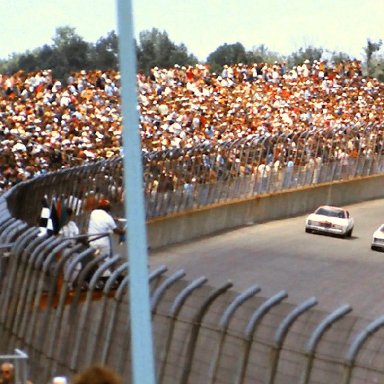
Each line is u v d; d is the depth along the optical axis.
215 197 109.50
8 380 23.67
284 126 140.75
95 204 69.44
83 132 109.62
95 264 33.47
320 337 25.92
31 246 38.09
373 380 24.83
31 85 120.12
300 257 97.38
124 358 31.20
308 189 129.62
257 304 27.83
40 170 93.94
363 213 134.88
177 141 120.81
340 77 167.25
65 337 34.03
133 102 18.64
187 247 100.06
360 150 141.00
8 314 38.81
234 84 152.75
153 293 30.67
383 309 71.38
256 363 27.14
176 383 29.03
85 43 180.50
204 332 28.55
